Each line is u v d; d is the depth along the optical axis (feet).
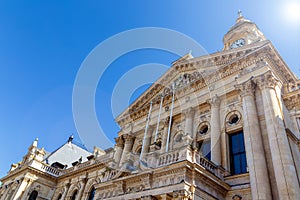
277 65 73.10
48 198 123.75
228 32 119.44
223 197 54.19
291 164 49.70
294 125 65.10
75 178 118.93
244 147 63.31
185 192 44.19
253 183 50.62
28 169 124.16
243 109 63.57
